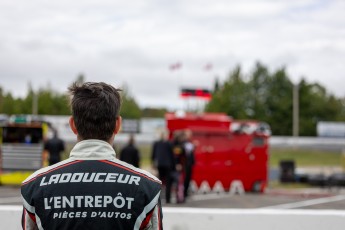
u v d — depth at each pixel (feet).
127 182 7.20
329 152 182.50
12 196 49.08
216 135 63.10
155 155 43.47
